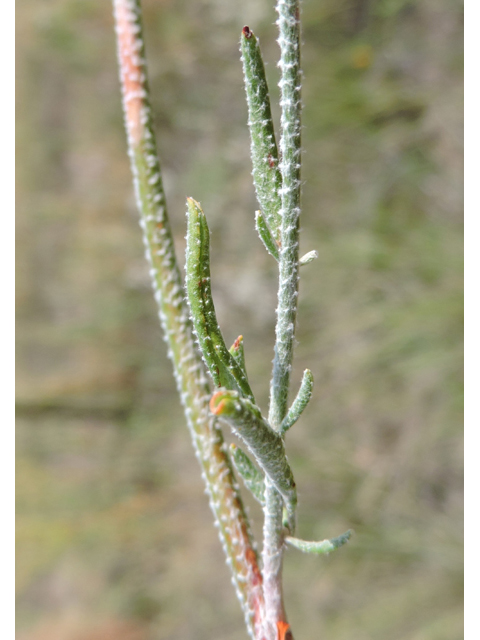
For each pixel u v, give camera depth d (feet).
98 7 1.58
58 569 1.45
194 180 1.42
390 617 1.05
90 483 1.44
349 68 1.21
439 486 1.11
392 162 1.19
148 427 1.43
